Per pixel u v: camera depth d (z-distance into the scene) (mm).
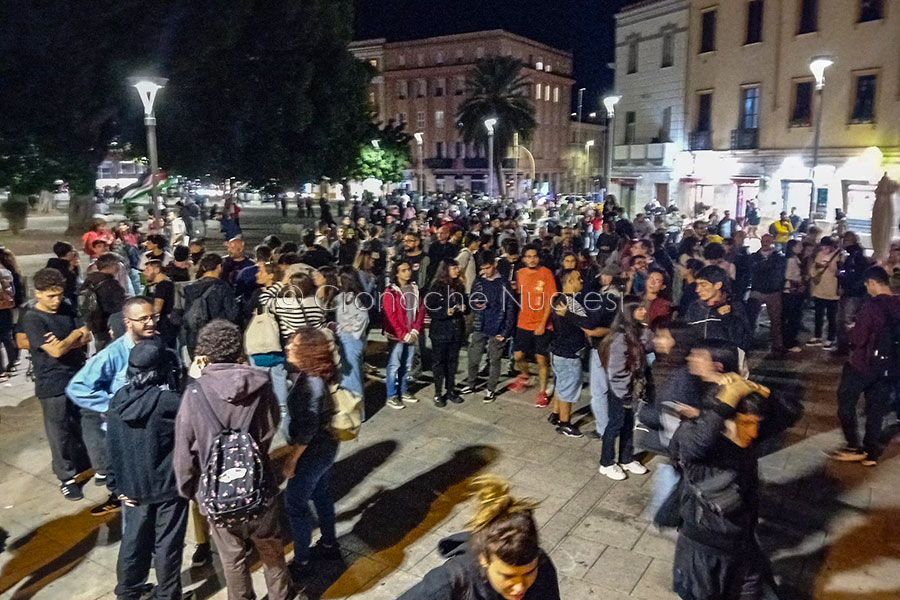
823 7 24906
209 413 3689
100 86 20844
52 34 18641
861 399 8672
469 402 8336
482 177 71000
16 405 8031
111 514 5598
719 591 3568
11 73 19578
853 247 10852
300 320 6707
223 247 24922
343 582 4707
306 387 4312
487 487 2578
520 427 7512
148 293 7102
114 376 4758
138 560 4207
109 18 19625
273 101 25281
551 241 13609
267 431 3871
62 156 21547
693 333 5582
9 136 20188
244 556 3934
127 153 27172
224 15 21625
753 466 3582
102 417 5586
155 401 3979
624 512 5652
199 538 4863
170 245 16219
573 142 82750
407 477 6281
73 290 8820
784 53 26375
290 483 4566
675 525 3846
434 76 73062
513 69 56438
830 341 11180
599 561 4945
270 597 4164
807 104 25906
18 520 5504
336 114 27766
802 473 6379
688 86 30609
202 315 6824
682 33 30625
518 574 2375
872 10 23547
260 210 47062
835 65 24688
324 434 4523
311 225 31750
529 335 8328
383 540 5227
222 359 3838
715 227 20750
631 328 5934
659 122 32750
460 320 8109
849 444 6711
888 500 5855
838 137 24859
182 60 21391
